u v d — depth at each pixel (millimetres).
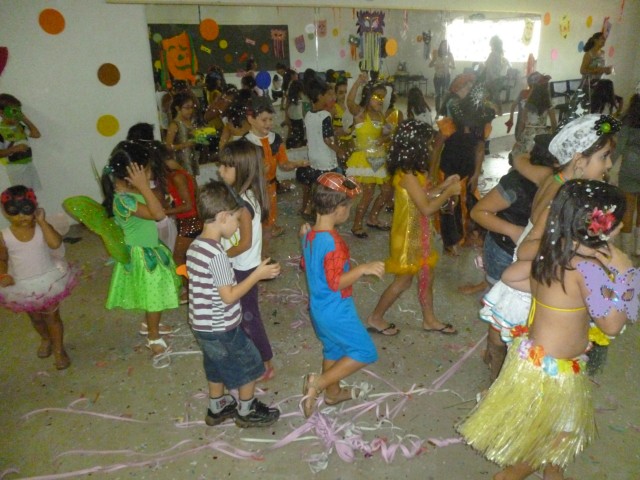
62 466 2400
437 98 8172
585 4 10047
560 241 1710
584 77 7820
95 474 2350
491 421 1987
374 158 5027
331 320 2322
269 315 3789
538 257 1799
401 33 7598
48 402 2873
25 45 5285
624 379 2893
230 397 2740
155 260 3043
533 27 9250
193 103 5309
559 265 1715
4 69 5234
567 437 1915
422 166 2889
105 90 5816
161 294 3070
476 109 4402
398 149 2908
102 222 2977
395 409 2719
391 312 3748
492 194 2721
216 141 6137
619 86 11703
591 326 2012
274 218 4977
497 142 9820
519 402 1912
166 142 5246
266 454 2443
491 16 8445
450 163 4500
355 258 4777
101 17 5586
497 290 2377
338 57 7285
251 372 2453
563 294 1771
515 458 1935
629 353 3145
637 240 4488
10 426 2682
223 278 2207
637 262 4422
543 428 1883
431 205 2877
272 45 6715
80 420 2717
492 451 1974
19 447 2527
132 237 2990
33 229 2875
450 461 2359
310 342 3424
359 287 4168
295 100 6953
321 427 2590
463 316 3668
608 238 1659
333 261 2221
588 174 2137
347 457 2393
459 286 4125
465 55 8445
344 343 2359
